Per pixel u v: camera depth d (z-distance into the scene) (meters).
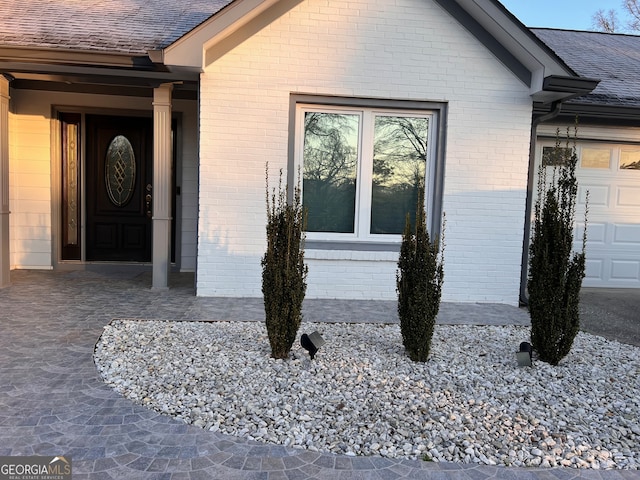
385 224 6.89
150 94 7.93
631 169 8.06
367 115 6.70
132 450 2.77
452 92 6.62
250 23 6.29
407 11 6.48
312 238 6.75
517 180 6.80
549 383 3.96
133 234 8.51
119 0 8.17
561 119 7.32
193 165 8.26
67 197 8.34
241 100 6.38
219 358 4.18
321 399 3.48
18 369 3.86
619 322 6.13
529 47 6.26
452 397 3.60
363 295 6.81
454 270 6.83
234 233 6.52
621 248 8.17
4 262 6.75
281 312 4.13
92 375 3.79
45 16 6.93
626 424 3.31
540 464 2.82
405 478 2.62
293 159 6.55
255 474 2.59
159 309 5.81
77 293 6.52
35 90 7.87
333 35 6.42
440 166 6.75
